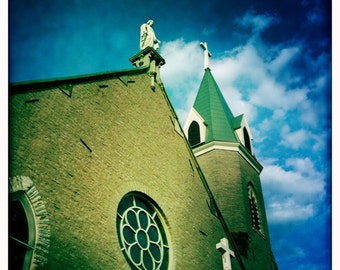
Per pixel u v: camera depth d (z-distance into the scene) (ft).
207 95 103.04
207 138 90.53
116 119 49.55
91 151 42.98
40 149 36.78
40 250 32.32
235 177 83.15
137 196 48.47
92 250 37.09
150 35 66.64
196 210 57.16
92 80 48.52
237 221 75.41
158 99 60.70
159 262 46.47
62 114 41.45
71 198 37.55
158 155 54.54
